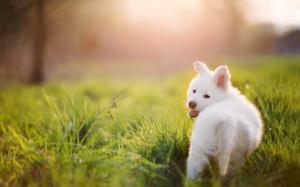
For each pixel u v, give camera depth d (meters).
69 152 5.59
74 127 6.41
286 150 5.62
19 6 26.52
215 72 5.54
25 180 5.37
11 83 25.84
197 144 4.91
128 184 5.10
